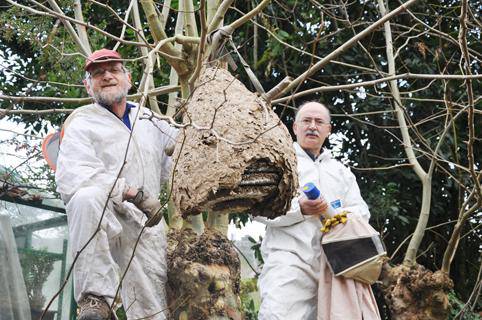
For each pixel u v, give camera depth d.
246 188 3.85
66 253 5.53
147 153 4.53
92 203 4.17
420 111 9.39
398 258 9.45
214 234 4.87
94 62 4.39
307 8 8.95
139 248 4.47
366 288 4.79
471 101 5.09
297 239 4.88
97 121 4.47
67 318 5.44
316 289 4.87
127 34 9.07
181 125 3.56
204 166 3.84
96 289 4.12
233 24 4.38
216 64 4.29
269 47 8.38
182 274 4.65
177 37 4.43
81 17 5.91
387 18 4.28
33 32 5.73
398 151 9.31
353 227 4.77
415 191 9.45
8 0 4.41
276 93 4.16
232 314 4.68
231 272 4.81
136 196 4.24
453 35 9.11
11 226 5.32
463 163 9.31
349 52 9.23
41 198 5.44
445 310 5.23
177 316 4.61
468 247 9.66
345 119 9.42
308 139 5.07
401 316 5.22
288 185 3.89
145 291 4.44
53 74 7.04
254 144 3.83
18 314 5.16
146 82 3.58
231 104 3.95
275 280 4.81
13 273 5.20
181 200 3.92
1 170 5.28
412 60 9.41
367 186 9.26
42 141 4.72
